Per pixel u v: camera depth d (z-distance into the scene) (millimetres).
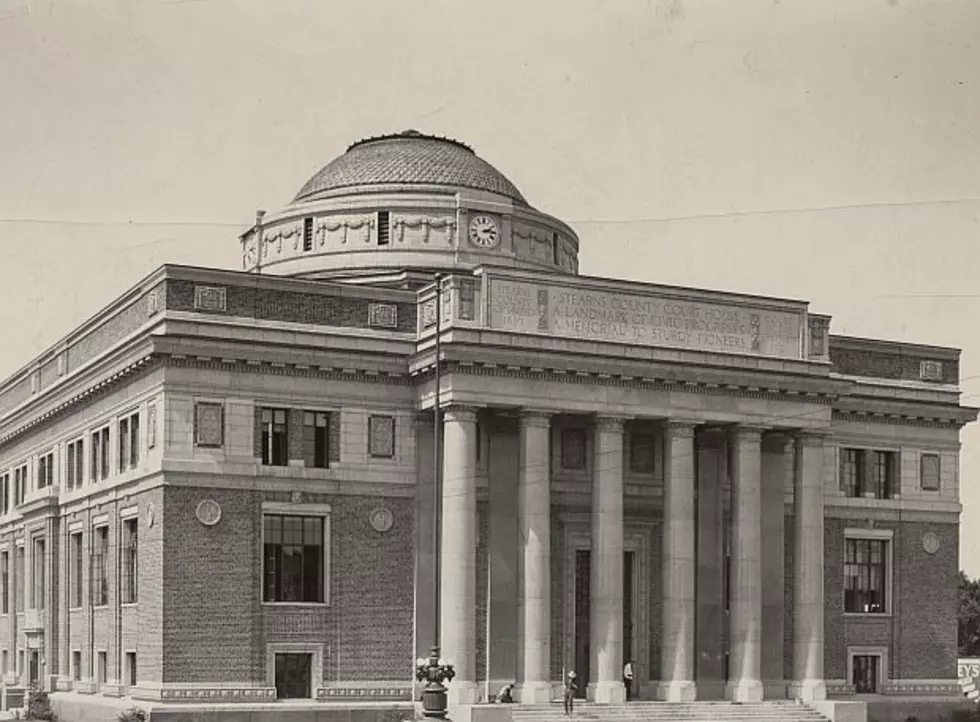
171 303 66500
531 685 68000
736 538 73188
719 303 74188
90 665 74188
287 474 68062
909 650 82875
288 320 69000
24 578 85438
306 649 67938
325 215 84375
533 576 68688
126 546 70188
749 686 72125
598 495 70375
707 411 72625
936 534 84500
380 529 69812
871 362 83250
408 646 69750
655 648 75188
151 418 67500
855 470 82812
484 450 71812
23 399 88938
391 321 71000
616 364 70312
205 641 65688
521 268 70562
